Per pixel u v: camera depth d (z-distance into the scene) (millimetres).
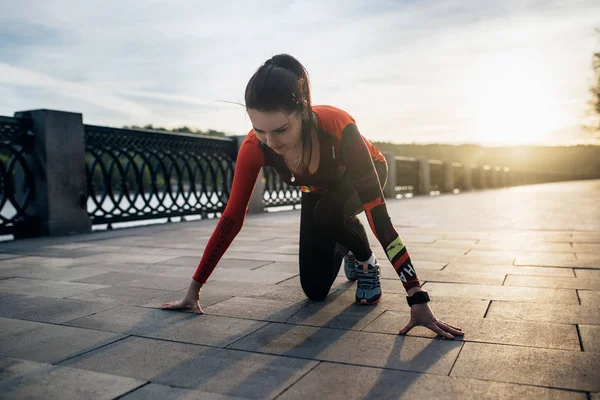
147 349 1738
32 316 2178
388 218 1880
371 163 1929
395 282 2803
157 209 6992
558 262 3359
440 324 1818
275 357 1640
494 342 1748
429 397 1317
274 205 9680
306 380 1445
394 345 1735
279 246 4328
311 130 1925
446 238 4730
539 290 2549
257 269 3236
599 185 23156
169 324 2039
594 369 1493
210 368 1553
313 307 2283
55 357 1667
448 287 2639
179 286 2771
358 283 2361
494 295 2453
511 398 1306
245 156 2088
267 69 1671
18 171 5402
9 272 3242
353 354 1654
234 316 2148
